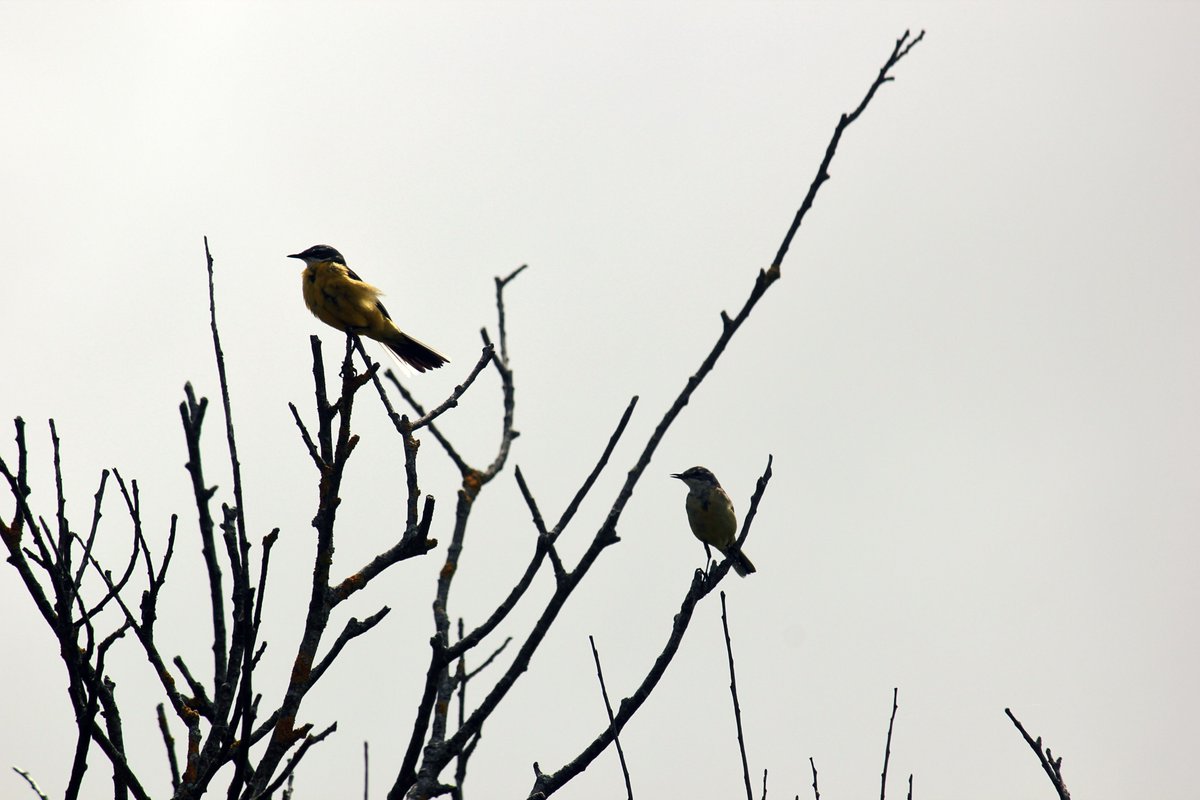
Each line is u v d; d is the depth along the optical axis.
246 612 8.44
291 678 8.84
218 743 8.55
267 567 8.15
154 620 9.22
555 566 8.46
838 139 8.62
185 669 9.60
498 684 8.64
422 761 8.65
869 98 8.67
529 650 8.50
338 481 9.19
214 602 9.14
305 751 8.41
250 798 8.38
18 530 8.99
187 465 8.70
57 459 9.19
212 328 8.81
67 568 8.90
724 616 9.70
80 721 8.53
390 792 8.13
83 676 8.73
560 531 8.48
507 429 10.47
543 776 9.33
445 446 10.17
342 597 9.40
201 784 8.12
